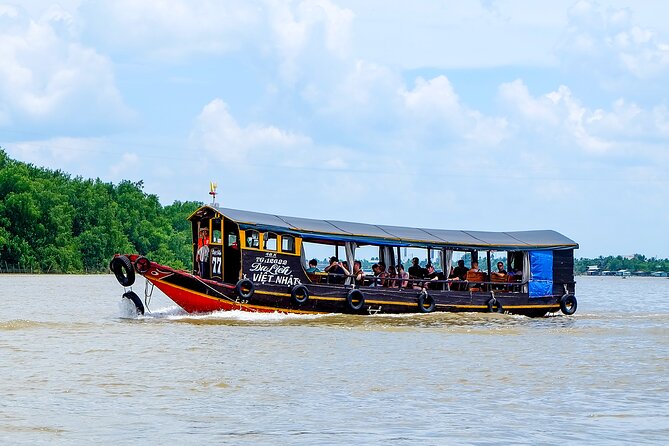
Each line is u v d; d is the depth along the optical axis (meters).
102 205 174.38
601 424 19.17
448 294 45.47
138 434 17.95
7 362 26.66
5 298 68.62
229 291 40.06
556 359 29.05
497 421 19.41
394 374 25.58
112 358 27.70
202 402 21.16
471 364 27.70
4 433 17.88
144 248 179.12
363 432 18.30
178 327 36.78
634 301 85.31
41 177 172.25
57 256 155.38
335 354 29.48
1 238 146.75
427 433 18.22
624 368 27.19
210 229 41.88
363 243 43.84
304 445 17.23
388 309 43.72
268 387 23.23
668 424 19.20
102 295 74.81
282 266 41.31
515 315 46.22
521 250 47.81
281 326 37.84
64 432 18.03
